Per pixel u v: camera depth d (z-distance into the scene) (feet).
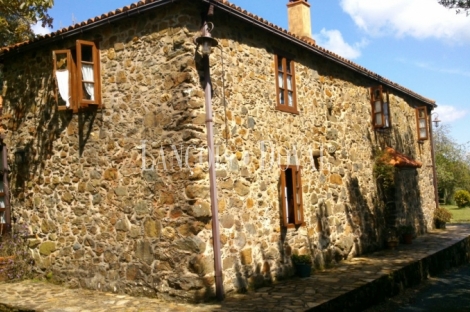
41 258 30.66
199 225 24.06
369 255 38.19
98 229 27.73
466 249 46.91
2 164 33.55
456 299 29.66
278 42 31.37
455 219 71.41
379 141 44.57
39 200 31.04
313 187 33.58
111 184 27.27
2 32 44.93
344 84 39.42
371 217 40.75
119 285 26.53
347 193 37.78
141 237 25.81
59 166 29.94
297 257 30.14
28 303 25.02
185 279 23.93
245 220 26.96
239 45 27.89
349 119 39.63
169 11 25.27
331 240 34.81
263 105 29.40
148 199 25.68
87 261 28.12
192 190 24.04
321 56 35.50
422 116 54.90
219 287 24.22
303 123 33.24
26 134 32.14
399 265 33.09
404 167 45.11
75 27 28.25
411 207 48.98
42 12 39.52
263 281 27.71
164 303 23.98
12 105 33.24
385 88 46.65
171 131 24.89
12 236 31.83
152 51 25.84
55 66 28.27
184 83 24.45
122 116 26.94
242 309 22.38
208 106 24.85
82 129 28.81
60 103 29.86
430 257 37.45
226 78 26.61
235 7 25.99
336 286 26.89
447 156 109.19
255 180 28.09
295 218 31.04
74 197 29.04
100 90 27.81
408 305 28.45
